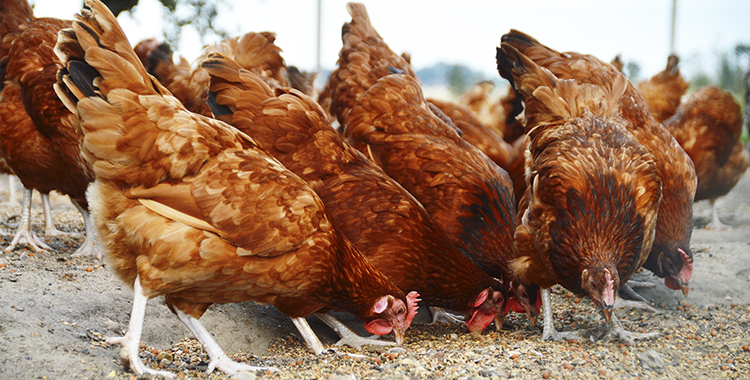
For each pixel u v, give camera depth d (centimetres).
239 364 146
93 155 140
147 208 140
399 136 182
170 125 141
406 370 146
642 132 183
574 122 170
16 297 155
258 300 149
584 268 155
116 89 139
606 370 148
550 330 168
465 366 147
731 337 165
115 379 139
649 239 164
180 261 138
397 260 163
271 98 169
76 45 140
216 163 142
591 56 202
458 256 168
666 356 156
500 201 178
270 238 142
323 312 167
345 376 142
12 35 190
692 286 193
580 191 158
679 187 182
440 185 176
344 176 167
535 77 178
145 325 160
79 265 179
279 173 145
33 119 177
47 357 141
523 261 166
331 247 147
